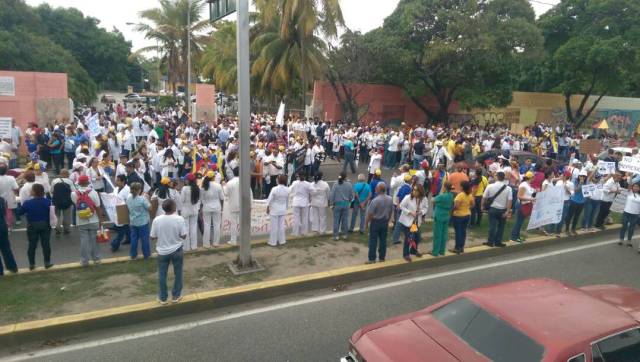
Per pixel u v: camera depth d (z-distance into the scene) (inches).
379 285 340.8
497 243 421.7
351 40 1187.3
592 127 1534.2
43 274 323.0
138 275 326.6
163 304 281.7
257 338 258.8
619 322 176.1
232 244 402.3
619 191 502.3
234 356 239.6
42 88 863.1
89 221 335.9
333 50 1191.6
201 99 1186.0
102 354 238.8
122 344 249.4
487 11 1206.3
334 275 337.4
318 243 414.6
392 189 472.7
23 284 305.7
